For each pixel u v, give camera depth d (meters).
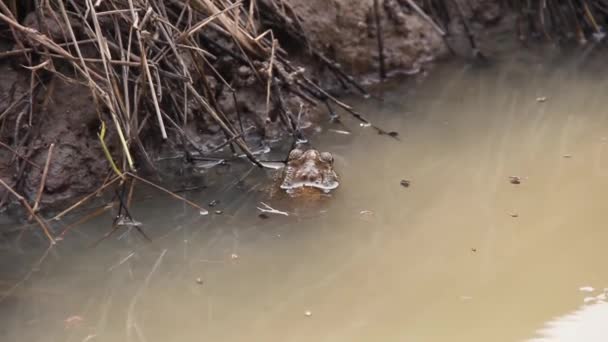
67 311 3.93
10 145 5.00
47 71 5.11
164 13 5.37
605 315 3.85
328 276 4.23
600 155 5.44
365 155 5.47
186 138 5.27
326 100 5.93
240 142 5.38
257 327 3.81
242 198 4.98
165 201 4.93
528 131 5.80
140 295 4.08
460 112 6.12
